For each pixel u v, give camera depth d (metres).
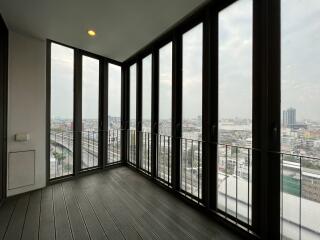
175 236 1.76
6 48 2.50
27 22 2.37
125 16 2.25
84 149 3.55
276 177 1.57
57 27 2.50
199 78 2.33
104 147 3.86
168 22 2.39
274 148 1.56
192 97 2.43
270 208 1.61
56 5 2.02
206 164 2.16
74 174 3.35
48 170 3.00
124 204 2.38
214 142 2.07
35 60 2.82
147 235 1.77
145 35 2.76
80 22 2.38
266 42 1.58
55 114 3.13
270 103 1.58
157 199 2.53
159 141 3.12
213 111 2.10
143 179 3.34
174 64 2.63
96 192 2.75
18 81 2.63
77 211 2.19
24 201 2.43
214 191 2.12
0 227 1.86
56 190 2.81
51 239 1.69
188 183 2.52
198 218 2.06
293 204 1.51
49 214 2.12
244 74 1.81
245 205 1.83
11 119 2.56
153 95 3.17
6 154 2.50
